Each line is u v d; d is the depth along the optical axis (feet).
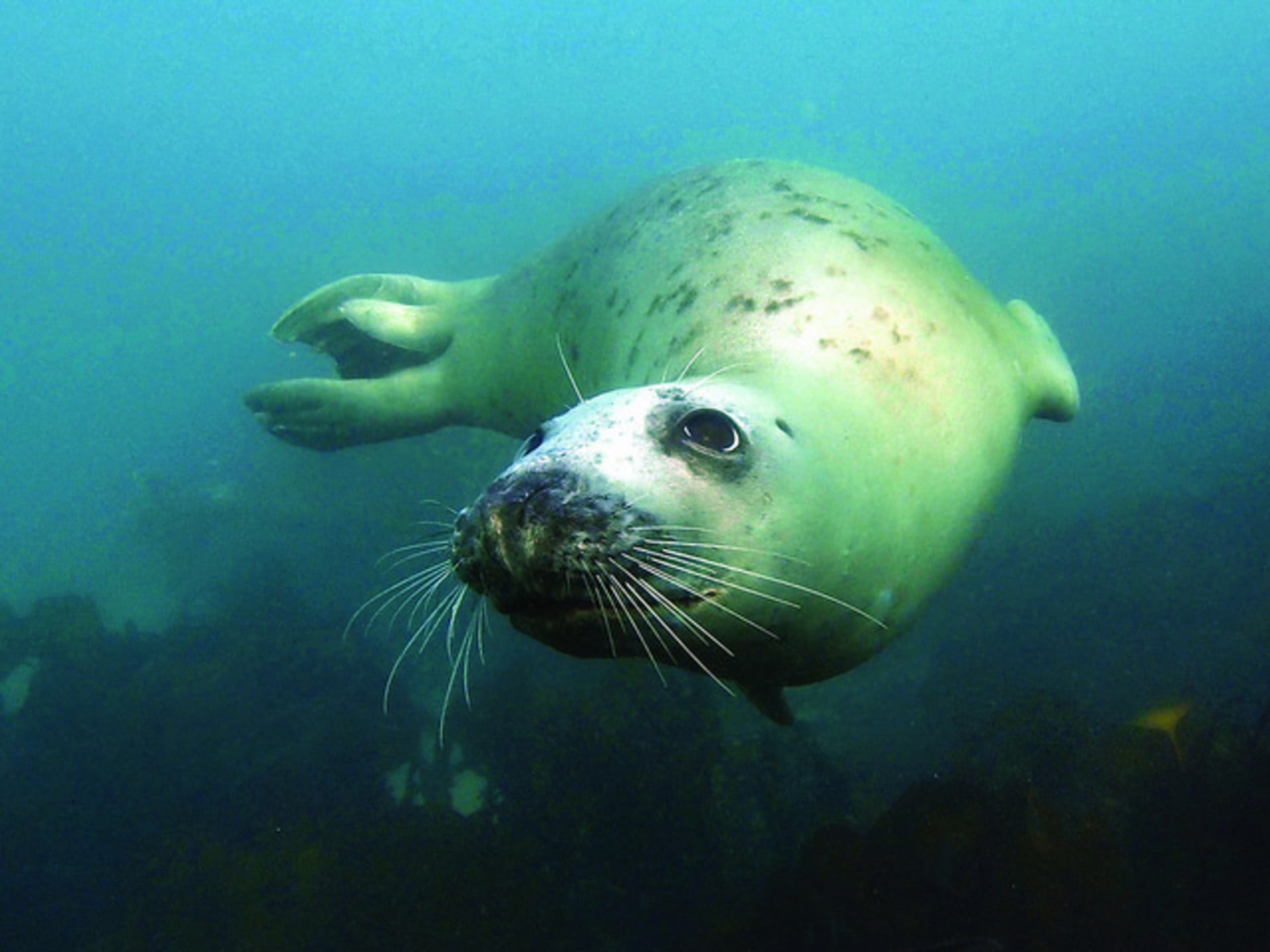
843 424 2.53
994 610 5.48
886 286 2.97
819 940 3.24
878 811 4.09
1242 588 5.09
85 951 4.14
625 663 4.59
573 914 3.89
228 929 3.97
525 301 4.41
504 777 4.54
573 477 1.89
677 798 4.15
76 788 5.18
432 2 65.87
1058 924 3.12
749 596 2.12
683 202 3.56
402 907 3.86
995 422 3.08
